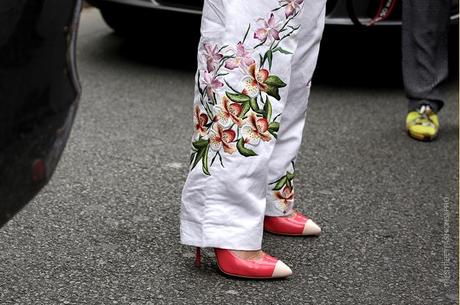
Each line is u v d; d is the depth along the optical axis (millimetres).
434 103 4961
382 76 6332
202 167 2869
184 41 7055
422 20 4887
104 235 3350
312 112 5312
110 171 4094
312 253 3273
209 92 2824
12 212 1883
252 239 2945
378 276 3117
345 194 3941
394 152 4633
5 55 1775
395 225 3607
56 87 1896
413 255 3314
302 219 3412
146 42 7090
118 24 6742
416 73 4945
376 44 5824
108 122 4918
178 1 5891
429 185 4133
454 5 5715
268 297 2900
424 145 4801
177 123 4977
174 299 2854
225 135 2828
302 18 3057
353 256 3275
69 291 2887
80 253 3182
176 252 3215
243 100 2809
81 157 4273
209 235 2902
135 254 3188
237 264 2965
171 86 5832
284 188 3320
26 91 1821
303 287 2994
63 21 1884
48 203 3645
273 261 3014
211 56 2803
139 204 3695
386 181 4156
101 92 5578
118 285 2939
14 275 2980
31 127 1842
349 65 6543
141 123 4934
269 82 2820
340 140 4781
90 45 7004
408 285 3059
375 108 5504
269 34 2779
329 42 5793
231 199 2887
